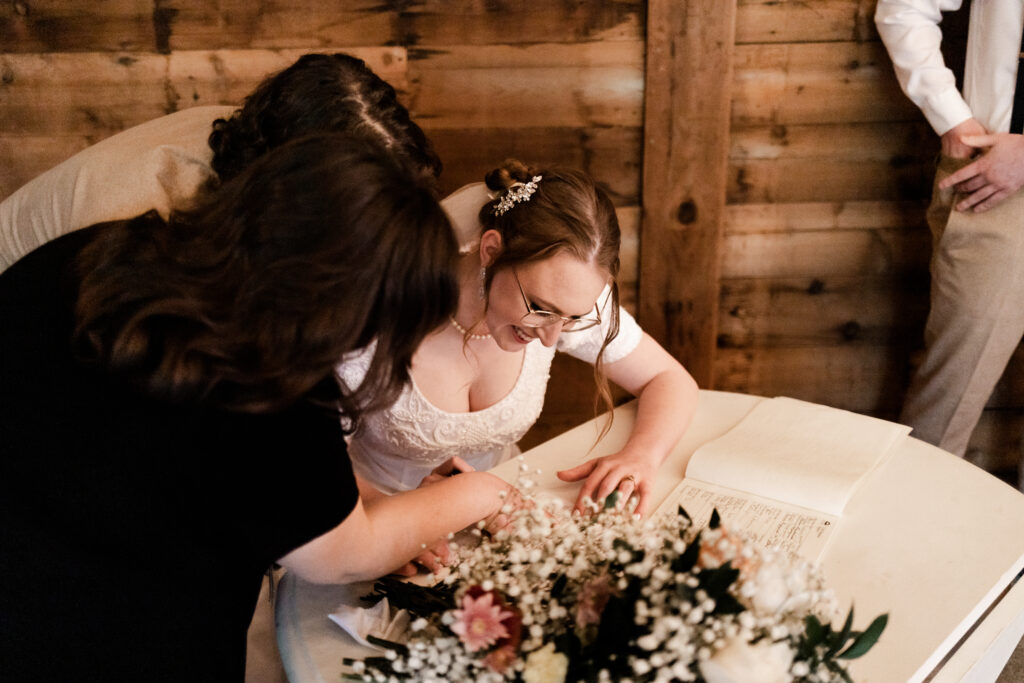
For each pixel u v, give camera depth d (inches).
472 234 54.3
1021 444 89.4
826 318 91.4
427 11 79.2
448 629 34.3
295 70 42.9
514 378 57.6
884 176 86.4
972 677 38.9
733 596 29.5
